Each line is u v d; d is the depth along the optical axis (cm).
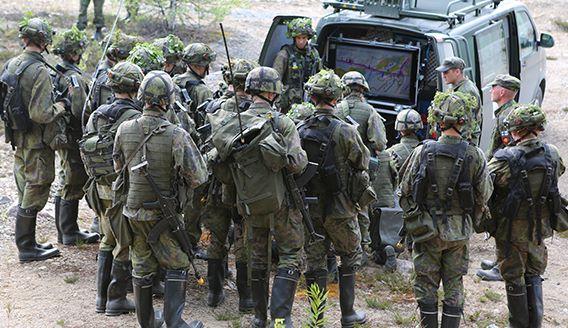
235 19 3641
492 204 1272
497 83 1470
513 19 2106
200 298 1386
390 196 1533
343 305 1284
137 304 1174
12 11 3394
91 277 1423
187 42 3091
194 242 1348
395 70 1794
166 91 1131
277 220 1182
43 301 1320
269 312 1329
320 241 1259
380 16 1812
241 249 1286
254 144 1136
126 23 3238
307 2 4184
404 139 1562
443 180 1165
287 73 1759
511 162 1237
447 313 1202
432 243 1190
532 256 1280
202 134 1343
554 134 2530
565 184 2122
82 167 1484
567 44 3778
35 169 1431
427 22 1783
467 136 1180
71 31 1452
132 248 1174
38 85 1380
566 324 1404
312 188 1222
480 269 1600
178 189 1151
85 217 1719
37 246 1483
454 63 1625
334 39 1839
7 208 1695
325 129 1209
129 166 1134
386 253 1534
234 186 1219
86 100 1380
